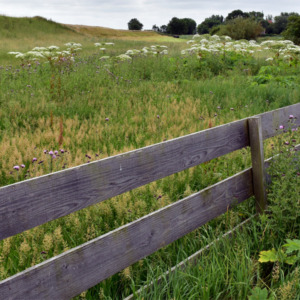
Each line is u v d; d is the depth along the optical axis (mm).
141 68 12812
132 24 113812
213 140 3184
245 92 9383
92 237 3123
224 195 3275
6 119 6555
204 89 9656
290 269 2881
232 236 3135
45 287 1953
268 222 3260
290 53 12789
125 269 2562
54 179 1998
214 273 2631
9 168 4512
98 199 2256
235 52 13961
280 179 3484
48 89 9289
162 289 2537
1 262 2754
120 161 2369
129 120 7188
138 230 2463
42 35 37281
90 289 2594
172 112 7781
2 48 23703
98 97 8883
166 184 4184
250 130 3551
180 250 2984
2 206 1789
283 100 8773
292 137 3723
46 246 2838
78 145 5652
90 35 46406
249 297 2426
